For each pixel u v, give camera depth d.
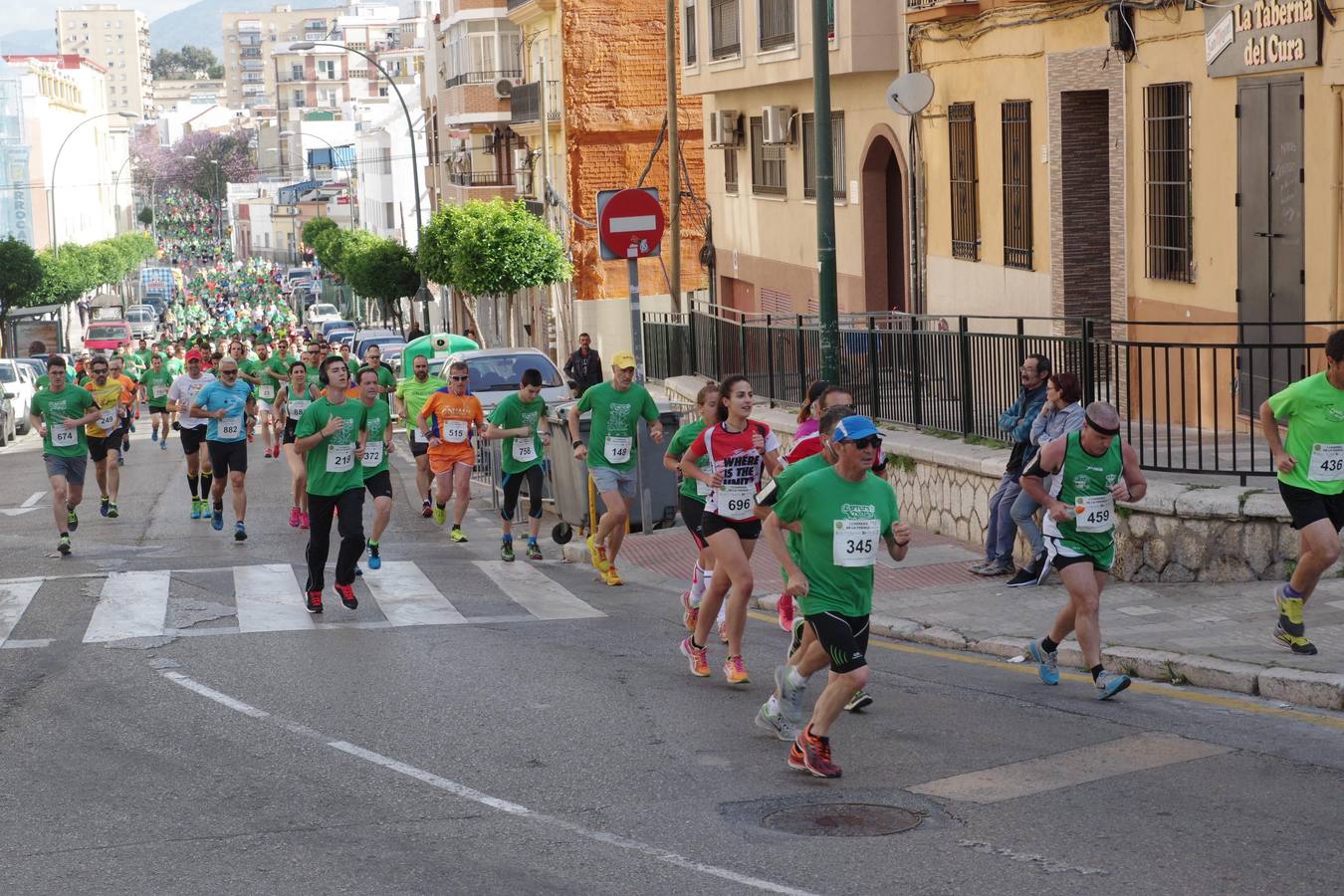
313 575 13.70
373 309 99.38
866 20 24.73
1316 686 9.30
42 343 73.31
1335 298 13.76
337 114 190.12
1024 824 7.26
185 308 108.50
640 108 48.03
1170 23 16.44
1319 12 13.66
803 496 8.13
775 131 30.08
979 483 15.12
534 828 7.46
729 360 24.14
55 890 6.72
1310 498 9.95
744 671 10.51
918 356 17.08
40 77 106.44
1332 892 6.22
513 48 62.97
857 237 27.20
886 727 9.23
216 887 6.71
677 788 8.09
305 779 8.42
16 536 19.38
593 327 48.81
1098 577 9.95
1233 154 15.39
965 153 22.17
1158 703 9.61
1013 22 20.09
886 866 6.75
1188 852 6.76
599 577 15.49
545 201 52.09
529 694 10.33
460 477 18.41
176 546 18.11
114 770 8.67
